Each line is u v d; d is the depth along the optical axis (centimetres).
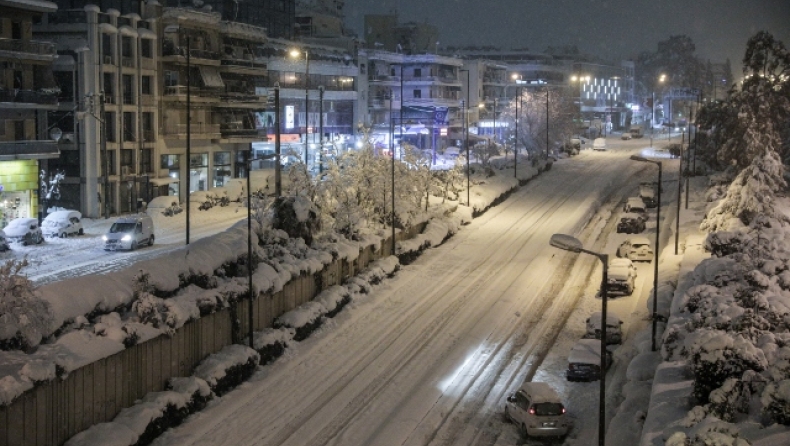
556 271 4691
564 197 7244
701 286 2906
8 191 5097
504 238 5569
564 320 3819
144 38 6216
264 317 3319
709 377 2241
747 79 7000
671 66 19262
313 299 3738
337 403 2795
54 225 4841
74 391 2248
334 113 9438
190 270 2986
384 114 10325
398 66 10669
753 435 1941
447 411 2794
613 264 4428
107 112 5838
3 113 5047
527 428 2547
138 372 2519
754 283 2692
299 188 4428
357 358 3247
